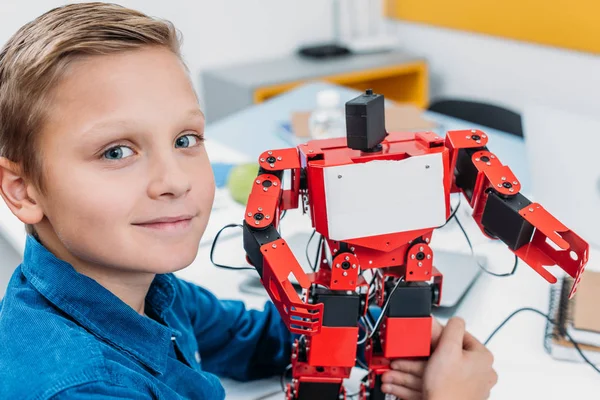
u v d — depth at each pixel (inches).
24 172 22.7
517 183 26.6
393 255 27.6
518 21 101.7
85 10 23.2
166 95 22.2
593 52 92.6
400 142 27.6
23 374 21.1
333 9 120.5
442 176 26.2
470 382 28.5
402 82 116.5
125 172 21.9
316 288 28.2
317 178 25.2
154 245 22.8
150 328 26.0
